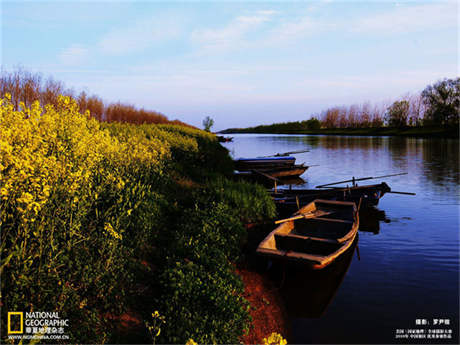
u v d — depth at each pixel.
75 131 6.30
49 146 5.37
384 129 88.12
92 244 4.82
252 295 6.27
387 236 10.10
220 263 6.18
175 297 4.57
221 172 18.62
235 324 4.66
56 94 11.25
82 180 4.81
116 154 7.83
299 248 8.07
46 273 3.81
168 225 7.60
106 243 4.69
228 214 8.80
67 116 6.75
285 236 8.05
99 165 6.51
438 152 36.59
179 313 4.39
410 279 7.29
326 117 120.12
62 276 4.05
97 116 19.64
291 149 47.06
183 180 12.14
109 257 4.67
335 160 31.09
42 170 4.01
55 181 4.21
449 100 69.69
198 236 6.98
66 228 4.39
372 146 47.72
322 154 37.44
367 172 23.36
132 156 8.71
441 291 6.73
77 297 3.89
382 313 5.98
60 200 4.19
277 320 5.68
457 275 7.44
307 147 49.22
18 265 3.50
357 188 13.91
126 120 24.42
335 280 7.30
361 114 105.62
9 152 3.53
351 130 99.31
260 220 10.12
